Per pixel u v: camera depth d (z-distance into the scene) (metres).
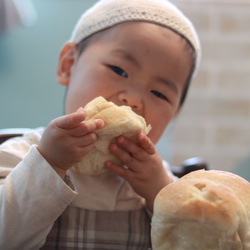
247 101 1.91
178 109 0.86
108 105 0.53
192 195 0.31
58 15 2.17
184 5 1.87
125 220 0.66
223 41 1.89
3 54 2.14
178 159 1.92
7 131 0.81
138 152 0.58
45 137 0.49
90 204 0.64
